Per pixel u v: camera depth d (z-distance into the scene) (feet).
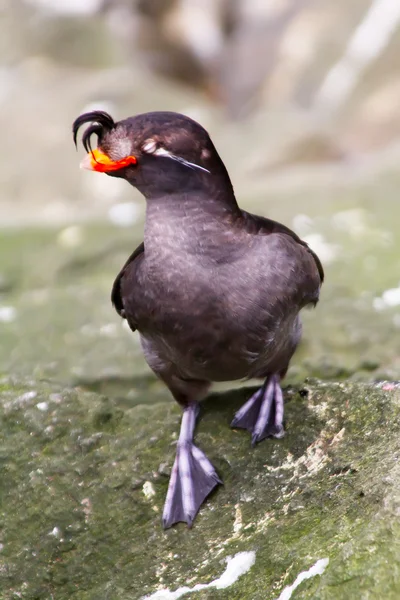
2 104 69.72
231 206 21.89
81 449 24.32
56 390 25.63
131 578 21.43
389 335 34.65
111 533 22.63
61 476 23.86
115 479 23.59
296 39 81.97
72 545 22.63
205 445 23.88
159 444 24.29
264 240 21.83
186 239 21.34
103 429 24.91
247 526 21.30
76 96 70.38
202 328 21.59
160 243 21.47
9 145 65.67
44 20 80.69
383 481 19.38
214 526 21.81
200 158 21.29
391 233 43.34
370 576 17.42
